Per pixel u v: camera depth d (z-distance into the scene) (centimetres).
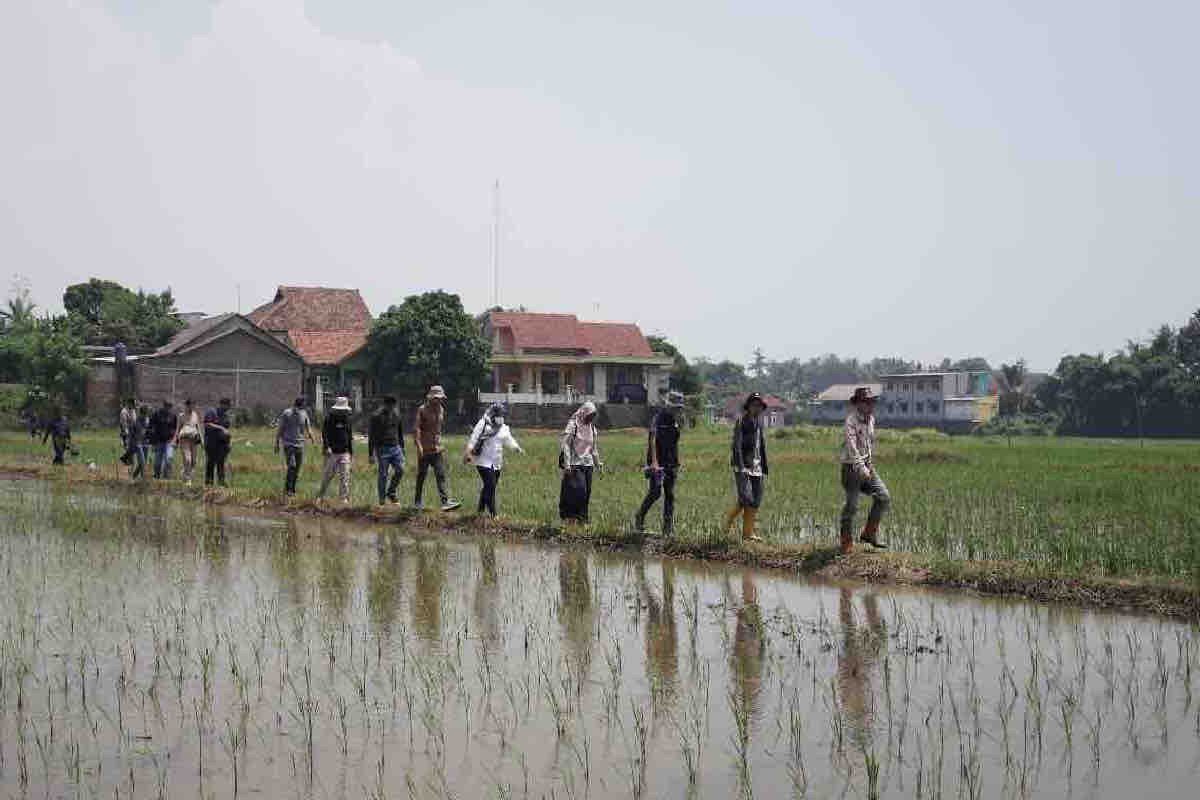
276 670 717
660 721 617
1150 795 510
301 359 5206
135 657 748
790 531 1355
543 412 5678
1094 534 1269
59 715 622
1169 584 930
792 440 4769
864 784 523
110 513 1641
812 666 738
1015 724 614
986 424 9031
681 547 1211
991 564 1039
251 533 1405
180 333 5697
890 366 16562
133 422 2155
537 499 1697
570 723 612
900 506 1625
